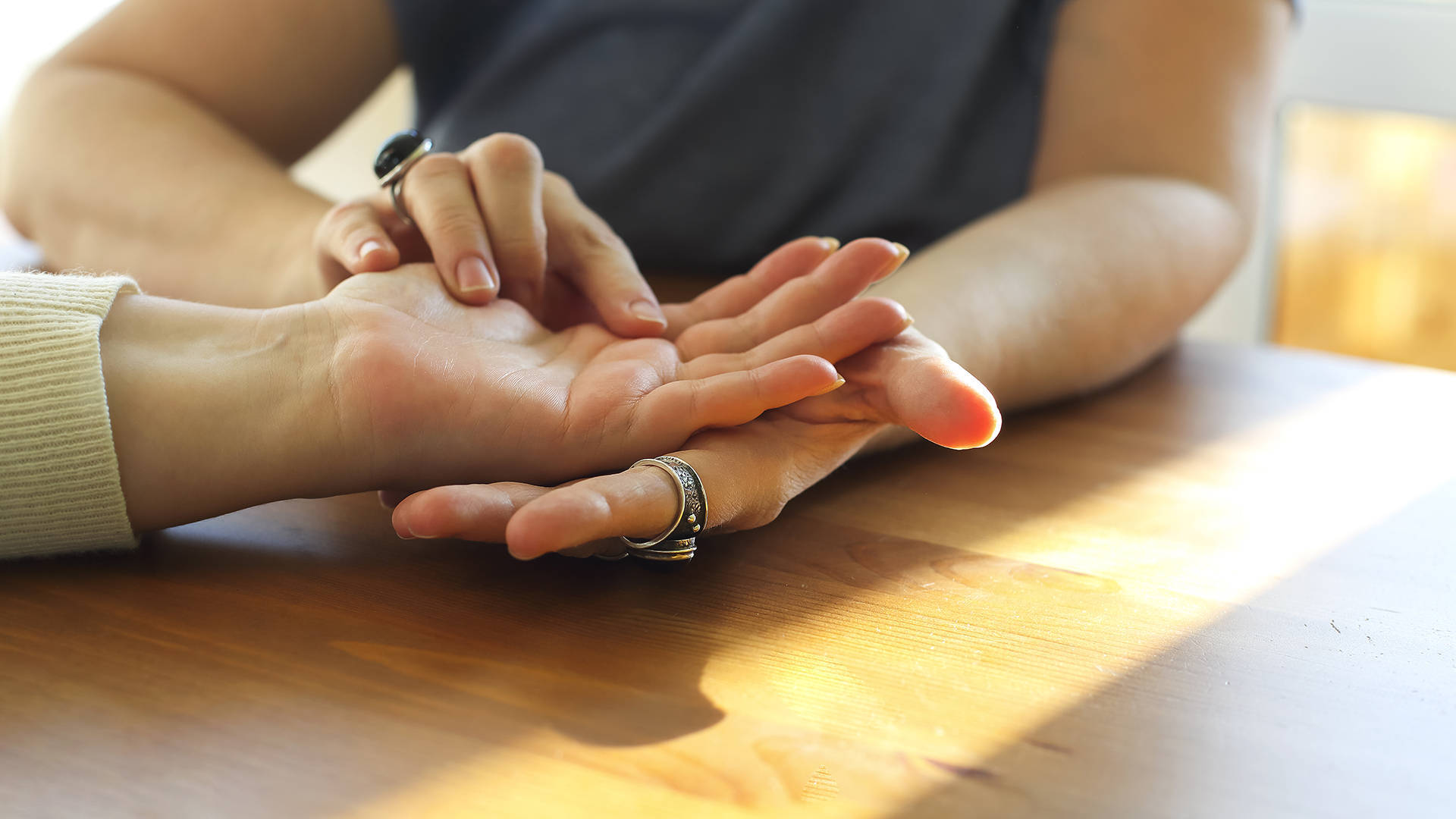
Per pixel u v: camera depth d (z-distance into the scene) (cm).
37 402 54
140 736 50
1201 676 53
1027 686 52
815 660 53
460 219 61
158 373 55
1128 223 75
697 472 55
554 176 67
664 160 87
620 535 53
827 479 64
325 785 48
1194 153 83
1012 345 68
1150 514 61
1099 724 51
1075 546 59
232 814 48
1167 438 69
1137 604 56
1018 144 87
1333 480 64
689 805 48
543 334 61
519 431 56
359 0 92
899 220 86
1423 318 117
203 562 57
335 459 56
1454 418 71
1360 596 56
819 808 48
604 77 90
